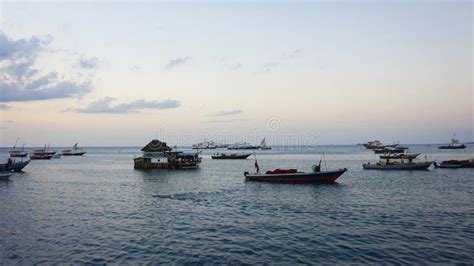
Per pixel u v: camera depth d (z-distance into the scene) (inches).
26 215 990.4
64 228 835.4
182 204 1158.3
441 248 659.4
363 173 2263.8
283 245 688.4
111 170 2770.7
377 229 804.0
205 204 1155.9
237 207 1097.4
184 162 2741.1
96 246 689.0
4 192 1491.1
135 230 813.2
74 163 3941.9
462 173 2199.8
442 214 964.0
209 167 3075.8
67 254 641.6
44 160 4751.5
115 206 1129.4
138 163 2741.1
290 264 584.1
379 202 1169.4
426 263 582.9
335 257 615.8
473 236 738.8
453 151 6486.2
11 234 781.3
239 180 1914.4
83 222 897.5
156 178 2076.8
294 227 831.1
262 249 664.4
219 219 925.2
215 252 648.4
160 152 2834.6
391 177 2000.5
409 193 1371.8
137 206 1126.4
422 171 2359.7
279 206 1109.1
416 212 994.1
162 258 616.4
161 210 1054.4
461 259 600.4
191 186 1656.0
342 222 877.2
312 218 928.9
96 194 1413.6
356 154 6245.1
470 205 1098.7
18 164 2659.9
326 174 1664.6
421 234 757.3
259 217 947.3
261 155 6186.0
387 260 597.9
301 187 1577.3
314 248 666.8
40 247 684.7
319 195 1336.1
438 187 1549.0
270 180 1745.8
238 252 647.1
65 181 1941.4
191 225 859.4
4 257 627.8
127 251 656.4
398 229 800.9
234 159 4653.1
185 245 692.7
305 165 3294.8
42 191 1517.0
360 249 658.2
